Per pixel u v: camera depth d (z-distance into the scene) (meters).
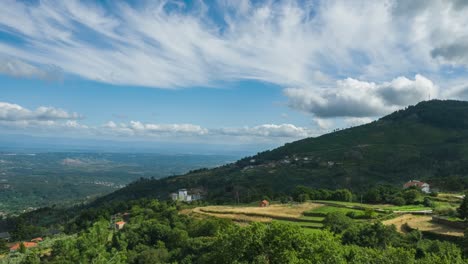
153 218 134.12
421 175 198.75
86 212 181.50
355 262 40.72
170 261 88.81
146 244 106.75
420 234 74.44
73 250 93.12
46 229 186.50
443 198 126.88
